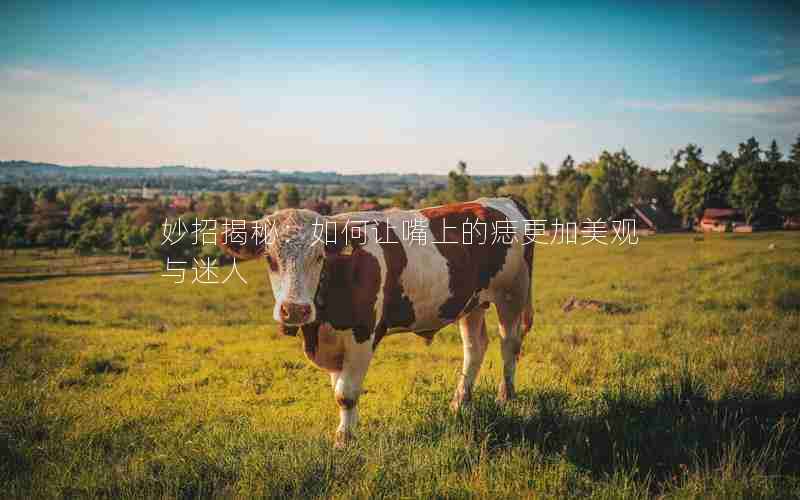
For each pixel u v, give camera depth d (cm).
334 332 489
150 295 2325
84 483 394
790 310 1139
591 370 704
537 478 378
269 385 751
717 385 557
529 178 12188
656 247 3678
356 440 448
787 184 6469
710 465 397
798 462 402
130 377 792
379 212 561
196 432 529
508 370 625
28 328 1265
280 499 366
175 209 8781
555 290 1945
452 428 456
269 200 10781
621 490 356
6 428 495
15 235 8281
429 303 557
